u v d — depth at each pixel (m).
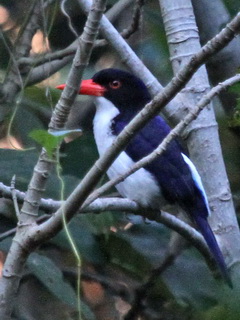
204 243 8.80
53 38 12.88
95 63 12.86
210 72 11.08
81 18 12.88
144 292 9.66
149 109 6.00
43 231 6.58
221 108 10.79
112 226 9.80
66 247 9.24
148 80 9.41
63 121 6.82
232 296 6.71
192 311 9.11
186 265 9.49
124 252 9.51
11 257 6.66
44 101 11.27
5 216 9.79
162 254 9.62
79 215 9.36
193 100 9.22
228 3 11.23
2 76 11.76
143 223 9.88
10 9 13.39
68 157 10.30
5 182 9.34
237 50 10.90
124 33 9.97
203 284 9.28
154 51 11.80
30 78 11.01
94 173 6.17
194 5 11.20
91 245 9.34
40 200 6.77
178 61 9.36
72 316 10.66
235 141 10.73
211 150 9.12
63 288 8.79
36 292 10.86
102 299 10.89
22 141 10.98
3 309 6.63
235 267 8.77
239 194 10.77
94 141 10.41
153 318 9.57
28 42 11.20
